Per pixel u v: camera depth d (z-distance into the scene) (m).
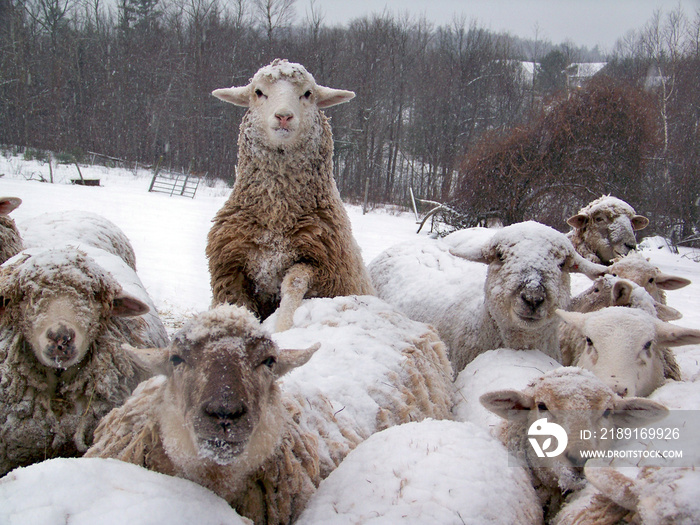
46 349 1.06
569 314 1.36
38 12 17.67
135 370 1.24
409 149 15.79
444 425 1.00
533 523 0.86
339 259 1.73
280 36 18.75
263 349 0.79
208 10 18.05
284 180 1.70
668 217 8.41
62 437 1.15
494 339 1.56
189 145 15.48
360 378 1.16
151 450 0.82
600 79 7.61
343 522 0.78
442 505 0.79
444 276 2.12
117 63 16.83
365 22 17.72
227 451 0.73
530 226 1.52
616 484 0.74
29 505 0.64
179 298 3.22
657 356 1.31
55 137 15.26
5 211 1.71
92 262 1.17
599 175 7.09
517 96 17.19
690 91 11.32
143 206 7.73
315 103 1.79
